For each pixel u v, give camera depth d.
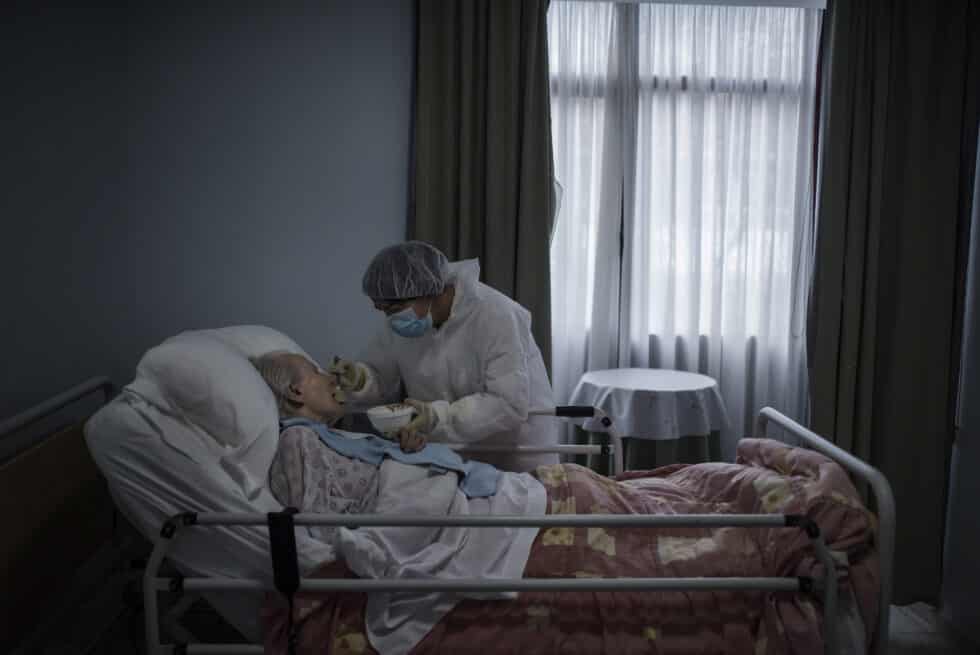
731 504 1.59
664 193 2.89
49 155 2.19
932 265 2.60
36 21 2.14
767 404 2.96
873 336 2.62
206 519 1.28
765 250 2.91
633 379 2.59
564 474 1.64
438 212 2.55
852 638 1.35
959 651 2.29
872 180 2.57
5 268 2.14
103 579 1.90
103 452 1.35
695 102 2.83
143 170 2.34
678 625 1.38
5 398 2.17
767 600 1.38
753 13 2.83
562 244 2.82
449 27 2.47
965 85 2.55
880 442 2.67
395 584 1.29
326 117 2.48
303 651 1.33
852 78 2.56
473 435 1.75
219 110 2.40
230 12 2.38
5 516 1.42
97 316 2.29
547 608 1.38
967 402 2.46
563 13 2.75
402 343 1.95
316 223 2.50
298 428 1.54
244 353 1.72
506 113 2.53
